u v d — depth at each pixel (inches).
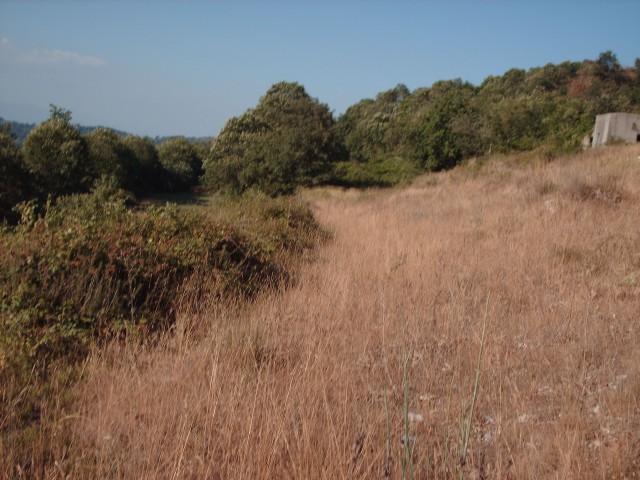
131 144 2012.8
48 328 166.7
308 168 1186.6
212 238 261.7
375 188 1064.8
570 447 104.0
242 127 1518.2
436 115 1327.5
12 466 98.3
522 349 163.2
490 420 122.5
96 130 1764.3
